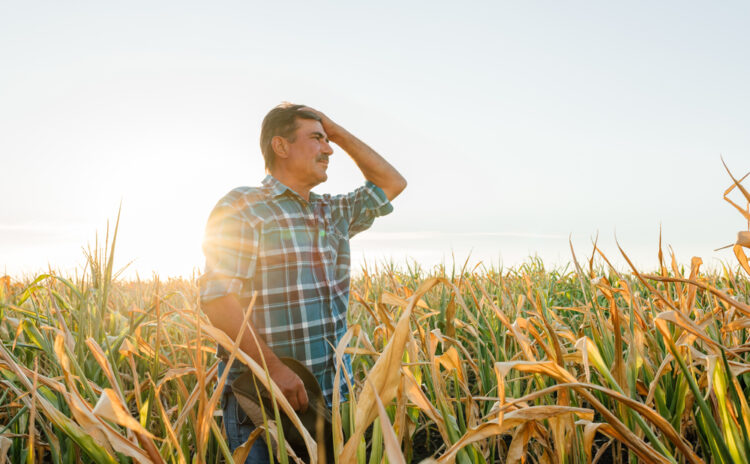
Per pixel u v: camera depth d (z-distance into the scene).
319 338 2.01
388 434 0.83
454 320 2.38
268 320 1.95
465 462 1.41
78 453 1.78
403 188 2.66
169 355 2.84
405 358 2.03
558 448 1.44
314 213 2.18
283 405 1.18
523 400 1.16
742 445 1.24
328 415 1.69
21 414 1.95
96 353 1.25
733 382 1.27
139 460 1.04
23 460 2.04
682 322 1.28
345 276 2.27
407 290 2.91
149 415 1.68
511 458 1.37
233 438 1.92
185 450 1.58
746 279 2.89
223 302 1.80
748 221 1.21
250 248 1.89
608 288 1.56
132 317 2.30
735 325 1.63
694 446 2.04
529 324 1.71
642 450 1.13
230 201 1.96
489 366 2.48
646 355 2.20
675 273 2.13
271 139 2.24
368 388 1.05
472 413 1.54
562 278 5.13
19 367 1.21
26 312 2.45
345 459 1.03
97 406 0.98
